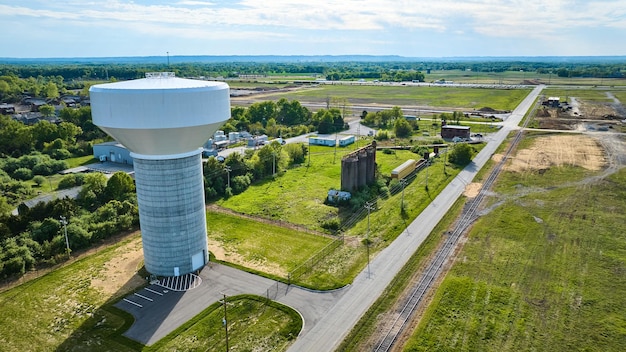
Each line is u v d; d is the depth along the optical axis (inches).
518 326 1625.2
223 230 2522.1
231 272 2047.2
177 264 2006.6
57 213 2443.4
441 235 2423.7
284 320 1676.9
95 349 1524.4
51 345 1545.3
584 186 3203.7
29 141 4284.0
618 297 1811.0
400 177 3454.7
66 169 3816.4
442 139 5068.9
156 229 1964.8
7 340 1571.1
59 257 2134.6
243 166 3444.9
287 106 6274.6
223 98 1914.4
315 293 1863.9
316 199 3053.6
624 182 3275.1
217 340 1566.2
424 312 1717.5
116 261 2144.4
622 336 1571.1
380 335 1585.9
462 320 1660.9
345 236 2445.9
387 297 1823.3
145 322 1669.5
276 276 1999.3
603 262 2095.2
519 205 2851.9
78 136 4948.3
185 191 1959.9
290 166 3954.2
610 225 2514.8
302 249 2288.4
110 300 1813.5
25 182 3422.7
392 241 2364.7
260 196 3127.5
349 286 1914.4
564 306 1748.3
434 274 2005.4
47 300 1814.7
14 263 1979.6
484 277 1968.5
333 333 1600.6
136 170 1952.5
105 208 2522.1
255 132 5462.6
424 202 2950.3
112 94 1721.2
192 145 1919.3
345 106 7652.6
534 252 2201.0
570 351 1496.1
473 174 3587.6
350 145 4830.2
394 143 4877.0
